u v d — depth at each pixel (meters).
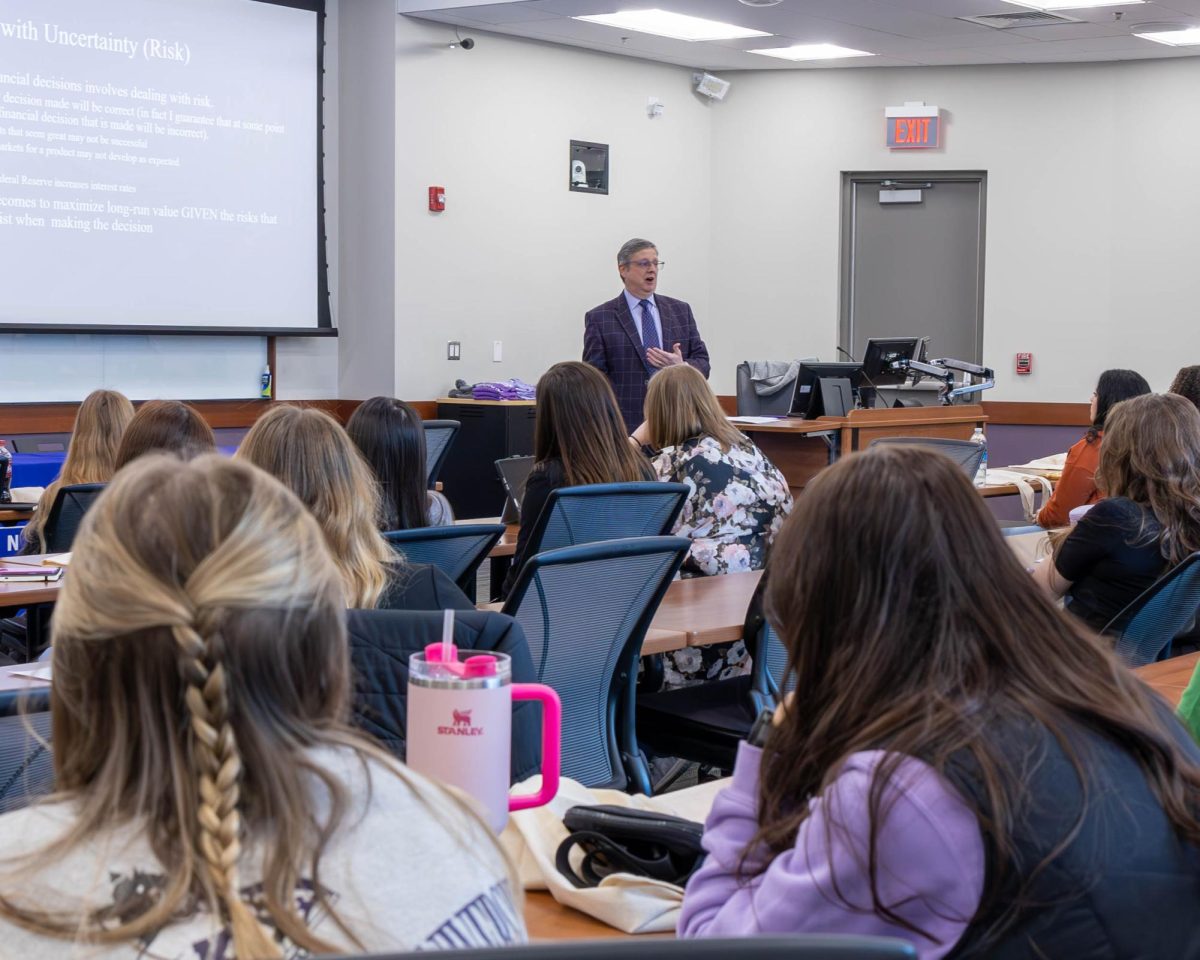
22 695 1.18
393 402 2.79
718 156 9.14
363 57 7.67
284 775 0.72
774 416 6.82
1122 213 8.62
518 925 0.78
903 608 1.08
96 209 6.79
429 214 7.76
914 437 5.72
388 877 0.73
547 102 8.25
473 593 2.90
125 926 0.69
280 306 7.50
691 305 9.16
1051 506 4.84
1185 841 1.03
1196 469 2.91
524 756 1.78
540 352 8.39
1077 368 8.77
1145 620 2.84
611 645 2.59
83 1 6.65
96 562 0.73
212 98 7.14
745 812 1.18
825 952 0.54
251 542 0.74
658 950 0.53
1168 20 7.41
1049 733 1.03
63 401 6.76
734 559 3.57
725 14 7.34
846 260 9.08
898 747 1.02
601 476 3.19
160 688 0.71
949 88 8.82
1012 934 1.00
